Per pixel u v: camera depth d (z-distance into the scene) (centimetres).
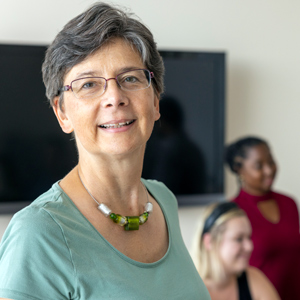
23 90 252
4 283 72
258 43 290
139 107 82
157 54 88
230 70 288
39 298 72
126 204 91
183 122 279
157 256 91
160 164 279
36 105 254
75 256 76
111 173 86
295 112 300
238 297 180
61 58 81
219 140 285
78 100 81
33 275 73
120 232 86
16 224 76
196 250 185
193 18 277
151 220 95
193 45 277
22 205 256
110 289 78
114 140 81
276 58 294
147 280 84
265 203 237
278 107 297
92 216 84
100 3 81
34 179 258
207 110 281
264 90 294
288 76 297
